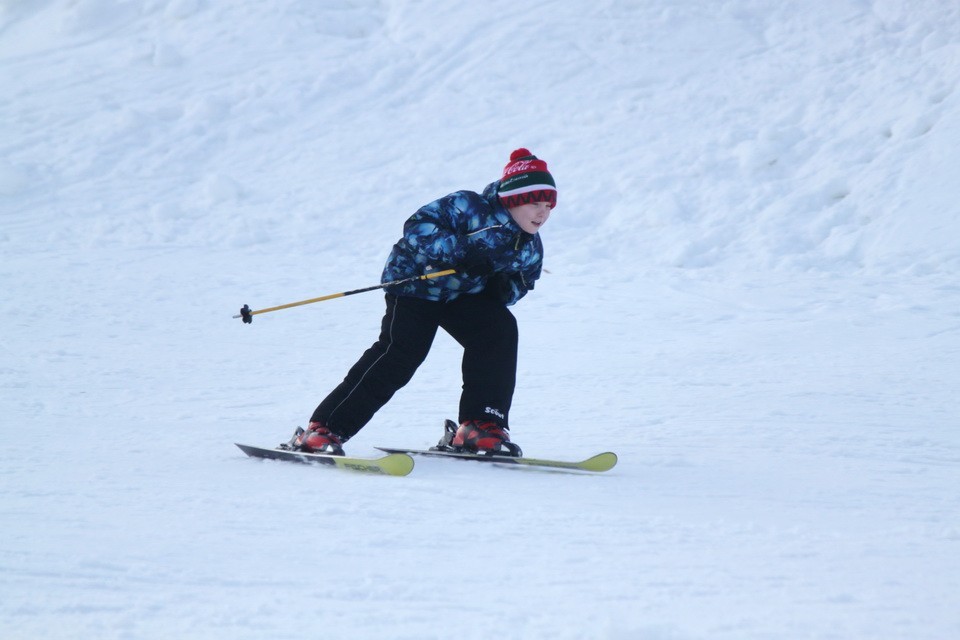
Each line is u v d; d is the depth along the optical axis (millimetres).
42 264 42125
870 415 19484
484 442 15523
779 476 14578
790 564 9734
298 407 20953
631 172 54781
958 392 21672
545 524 11391
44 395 21578
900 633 7688
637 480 14234
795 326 31266
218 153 60750
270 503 12297
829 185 50094
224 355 27391
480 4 72438
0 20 77250
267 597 8484
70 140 61312
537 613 8148
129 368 25188
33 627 7621
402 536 10727
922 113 52875
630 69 64500
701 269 44406
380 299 37188
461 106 63469
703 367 25391
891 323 31141
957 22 61562
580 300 36844
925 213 45594
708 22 67500
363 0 75375
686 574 9359
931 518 11992
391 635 7547
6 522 10984
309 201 55156
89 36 73750
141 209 54125
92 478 13695
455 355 28141
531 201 15047
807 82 59688
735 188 51812
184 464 15023
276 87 66250
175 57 69250
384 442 17453
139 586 8719
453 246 14984
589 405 20984
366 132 61969
